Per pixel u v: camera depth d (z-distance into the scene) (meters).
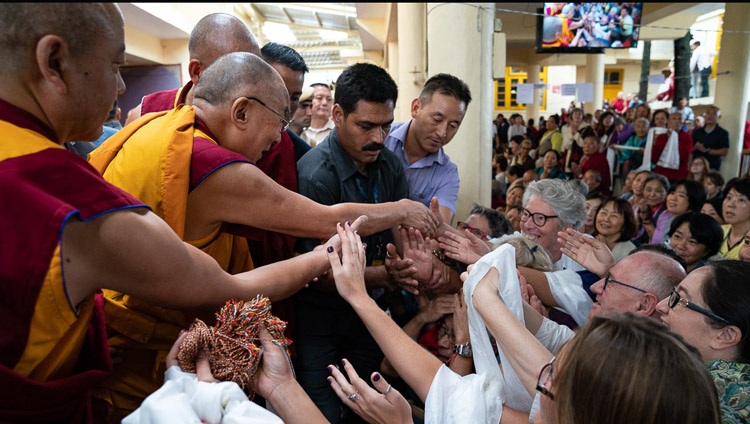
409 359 1.04
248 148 1.06
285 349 0.86
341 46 15.22
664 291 1.20
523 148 7.27
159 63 6.07
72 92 0.66
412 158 2.04
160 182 0.92
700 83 9.02
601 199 2.78
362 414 0.98
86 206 0.63
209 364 0.76
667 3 7.40
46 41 0.61
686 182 2.98
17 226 0.59
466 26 2.73
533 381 0.91
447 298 1.46
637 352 0.64
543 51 5.91
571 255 1.48
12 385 0.62
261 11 10.20
